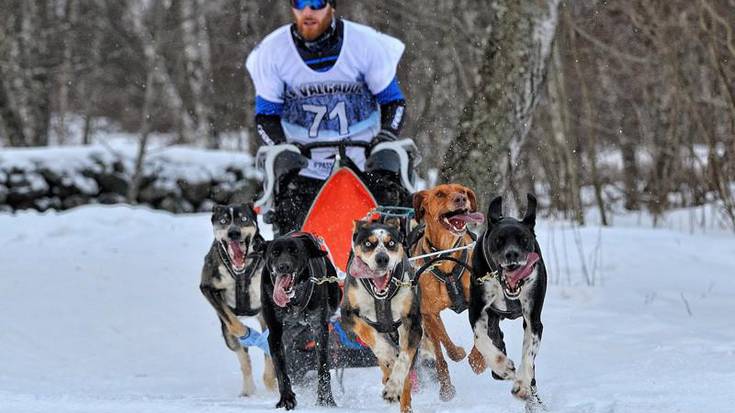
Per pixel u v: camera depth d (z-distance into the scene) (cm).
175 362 1137
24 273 1468
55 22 3238
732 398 772
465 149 1434
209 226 1875
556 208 2233
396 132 1018
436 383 947
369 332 819
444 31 2136
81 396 867
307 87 1022
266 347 917
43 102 3136
